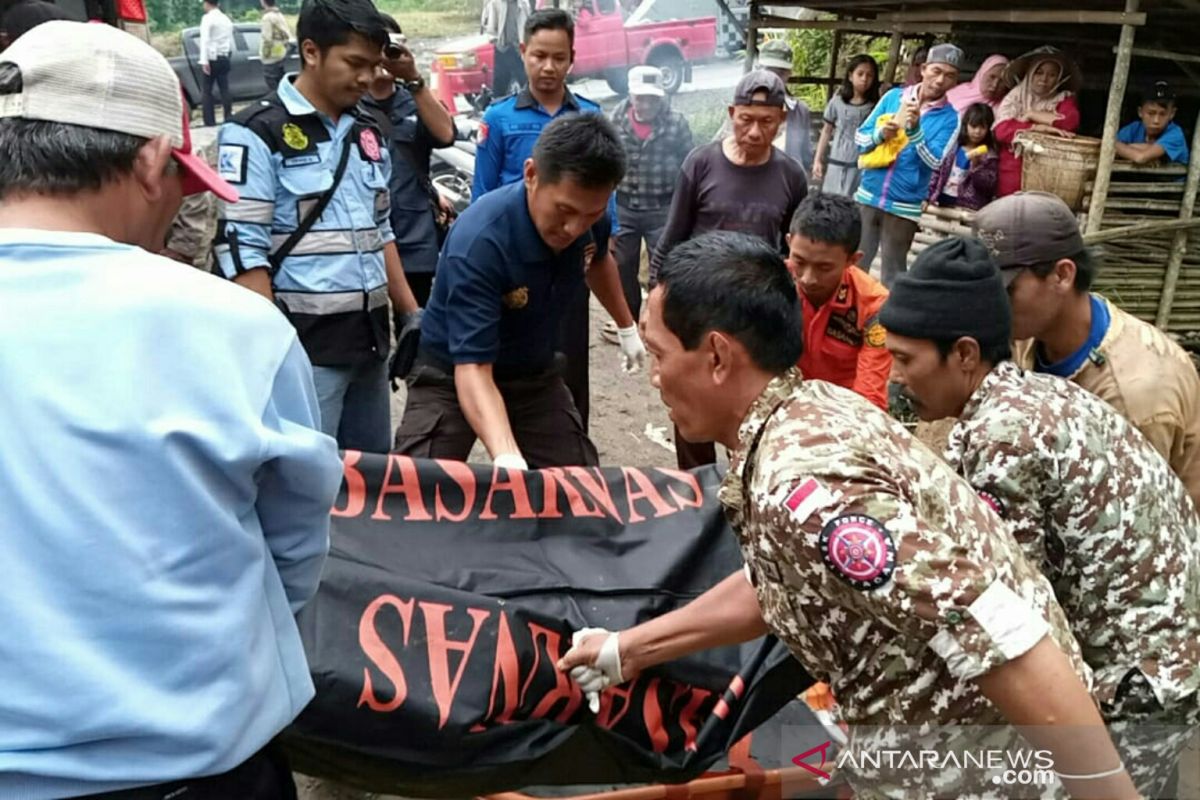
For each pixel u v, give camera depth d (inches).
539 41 185.2
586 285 145.3
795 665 85.4
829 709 97.5
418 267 193.2
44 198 54.5
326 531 61.0
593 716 81.1
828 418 59.7
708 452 171.2
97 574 49.5
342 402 139.3
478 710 76.4
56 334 50.8
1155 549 73.5
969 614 53.7
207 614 51.8
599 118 111.6
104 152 54.5
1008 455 70.6
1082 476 71.1
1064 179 221.5
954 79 251.0
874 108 287.0
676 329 62.2
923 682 62.7
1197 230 225.3
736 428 63.6
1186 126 258.4
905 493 57.5
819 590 58.7
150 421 50.3
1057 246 84.4
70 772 50.4
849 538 54.5
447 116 190.9
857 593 55.2
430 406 125.1
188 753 52.2
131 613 50.1
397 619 78.4
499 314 117.9
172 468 50.3
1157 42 266.7
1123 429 74.8
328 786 104.2
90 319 51.3
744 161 170.6
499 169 190.2
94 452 49.7
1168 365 88.4
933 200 257.4
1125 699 73.4
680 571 90.9
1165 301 227.1
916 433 131.2
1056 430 70.9
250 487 53.7
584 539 92.4
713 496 98.0
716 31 555.2
